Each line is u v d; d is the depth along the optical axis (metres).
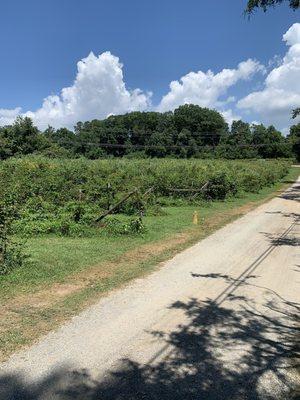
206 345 6.34
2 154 52.19
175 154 110.06
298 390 5.20
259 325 7.20
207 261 11.64
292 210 24.69
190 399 4.95
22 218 15.41
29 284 8.95
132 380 5.30
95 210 16.75
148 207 21.28
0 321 6.95
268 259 12.05
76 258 11.26
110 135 113.25
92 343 6.26
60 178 24.72
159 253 12.36
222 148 109.25
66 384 5.16
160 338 6.53
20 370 5.43
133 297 8.39
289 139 101.12
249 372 5.59
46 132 100.00
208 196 27.94
